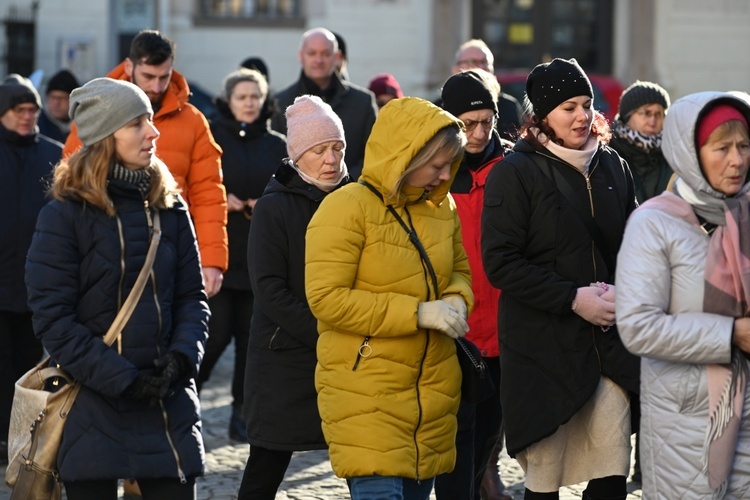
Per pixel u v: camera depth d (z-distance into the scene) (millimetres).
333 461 10195
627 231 9219
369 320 9891
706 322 8906
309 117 11703
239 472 15547
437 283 10289
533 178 11195
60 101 22078
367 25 49688
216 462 16062
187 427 10234
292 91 19562
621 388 11070
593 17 51719
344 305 9898
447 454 10398
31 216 16578
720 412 8969
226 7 49938
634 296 9016
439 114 9898
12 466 10172
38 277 9906
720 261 8984
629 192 11547
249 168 17703
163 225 10391
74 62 46969
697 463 9023
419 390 10188
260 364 11719
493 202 11234
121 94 10055
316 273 10008
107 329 10055
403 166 9867
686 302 9047
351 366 10078
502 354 11367
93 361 9797
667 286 9070
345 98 19391
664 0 50938
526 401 11109
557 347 11039
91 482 9984
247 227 17547
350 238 10023
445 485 12078
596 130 11641
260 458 11828
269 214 11680
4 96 16500
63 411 10008
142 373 9984
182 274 10539
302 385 11570
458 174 13586
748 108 8961
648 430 9281
